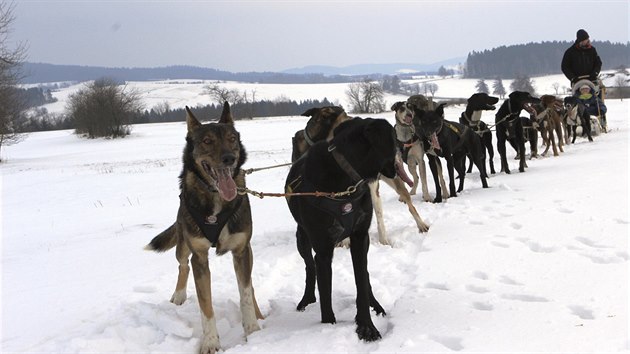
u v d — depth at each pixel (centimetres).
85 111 6200
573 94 1850
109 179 2141
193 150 476
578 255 602
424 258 656
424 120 999
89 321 552
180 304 586
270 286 645
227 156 455
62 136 6825
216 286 643
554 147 1537
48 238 1076
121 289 661
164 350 470
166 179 2005
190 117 487
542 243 658
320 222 474
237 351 448
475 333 432
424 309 495
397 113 1055
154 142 4931
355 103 10181
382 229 774
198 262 482
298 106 13962
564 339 407
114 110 6122
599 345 393
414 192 1148
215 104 13662
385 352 413
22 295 668
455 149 1061
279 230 915
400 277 615
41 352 473
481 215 845
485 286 539
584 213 773
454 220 835
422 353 405
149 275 719
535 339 412
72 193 1817
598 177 1036
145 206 1411
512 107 1262
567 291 502
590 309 456
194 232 477
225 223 474
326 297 489
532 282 537
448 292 534
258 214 1096
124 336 490
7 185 2198
